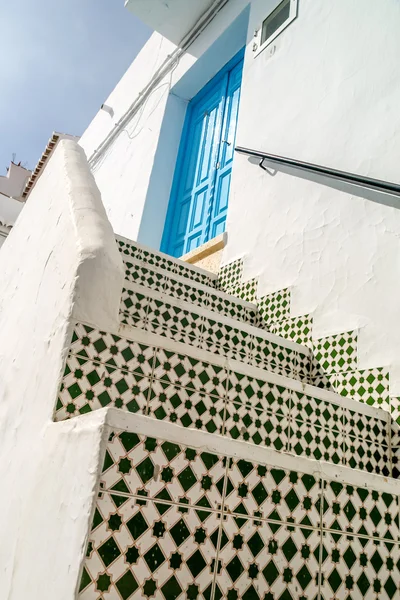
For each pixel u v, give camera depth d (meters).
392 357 1.72
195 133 4.65
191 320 1.84
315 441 1.43
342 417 1.52
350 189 2.19
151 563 0.77
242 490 0.93
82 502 0.76
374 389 1.75
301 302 2.27
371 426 1.59
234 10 4.06
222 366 1.33
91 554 0.71
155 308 1.77
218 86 4.53
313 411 1.47
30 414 1.14
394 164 1.97
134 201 4.66
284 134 2.80
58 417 1.02
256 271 2.68
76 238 1.27
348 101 2.37
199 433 0.92
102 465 0.77
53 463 0.91
